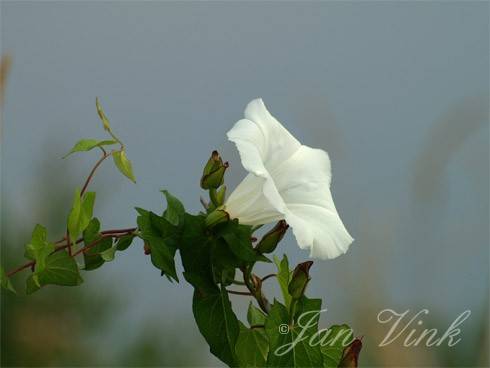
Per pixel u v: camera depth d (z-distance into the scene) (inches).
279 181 29.6
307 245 28.1
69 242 28.5
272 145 29.5
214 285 28.7
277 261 30.2
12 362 42.3
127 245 28.8
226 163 29.0
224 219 28.6
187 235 28.7
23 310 42.8
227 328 28.6
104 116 28.9
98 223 28.9
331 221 29.1
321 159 30.0
